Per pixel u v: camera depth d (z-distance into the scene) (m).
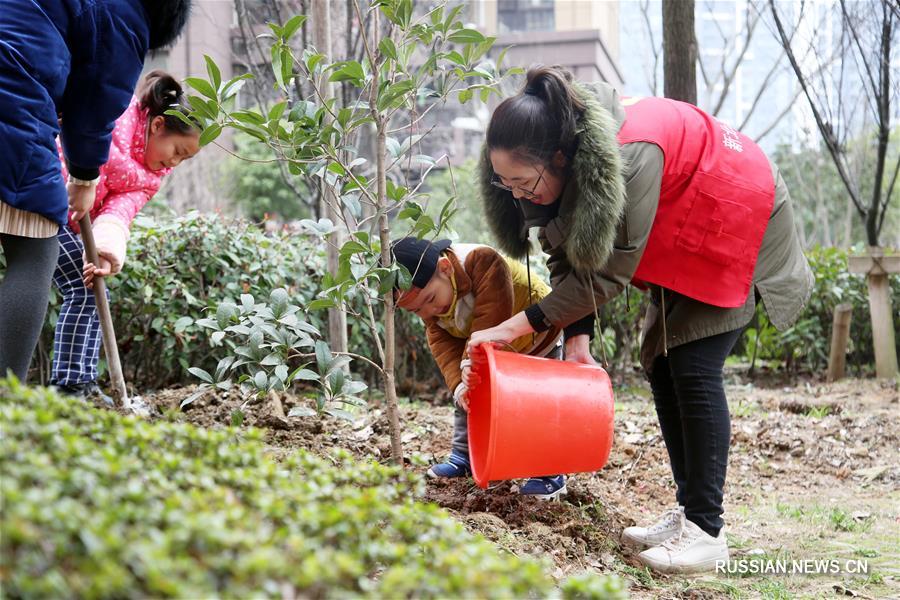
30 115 2.55
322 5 4.63
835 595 2.72
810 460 4.97
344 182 3.06
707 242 2.84
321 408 2.93
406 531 1.52
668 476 4.38
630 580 2.74
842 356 7.94
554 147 2.63
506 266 3.26
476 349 2.89
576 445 2.83
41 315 2.64
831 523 3.69
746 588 2.78
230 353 5.31
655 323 3.10
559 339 3.48
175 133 3.58
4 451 1.23
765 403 6.50
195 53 12.30
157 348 5.55
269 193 16.41
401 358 6.70
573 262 2.67
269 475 1.55
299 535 1.27
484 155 3.01
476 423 3.14
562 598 1.46
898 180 18.62
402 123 9.05
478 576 1.23
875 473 4.65
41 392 1.66
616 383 7.69
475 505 3.22
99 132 2.85
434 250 3.15
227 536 1.14
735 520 3.75
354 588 1.36
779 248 3.00
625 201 2.68
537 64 2.75
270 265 5.71
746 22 9.66
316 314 5.99
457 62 2.98
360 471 1.77
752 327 8.63
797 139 16.31
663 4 5.92
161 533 1.13
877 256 7.64
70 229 3.64
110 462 1.31
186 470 1.47
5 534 1.00
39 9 2.58
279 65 2.68
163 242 5.41
